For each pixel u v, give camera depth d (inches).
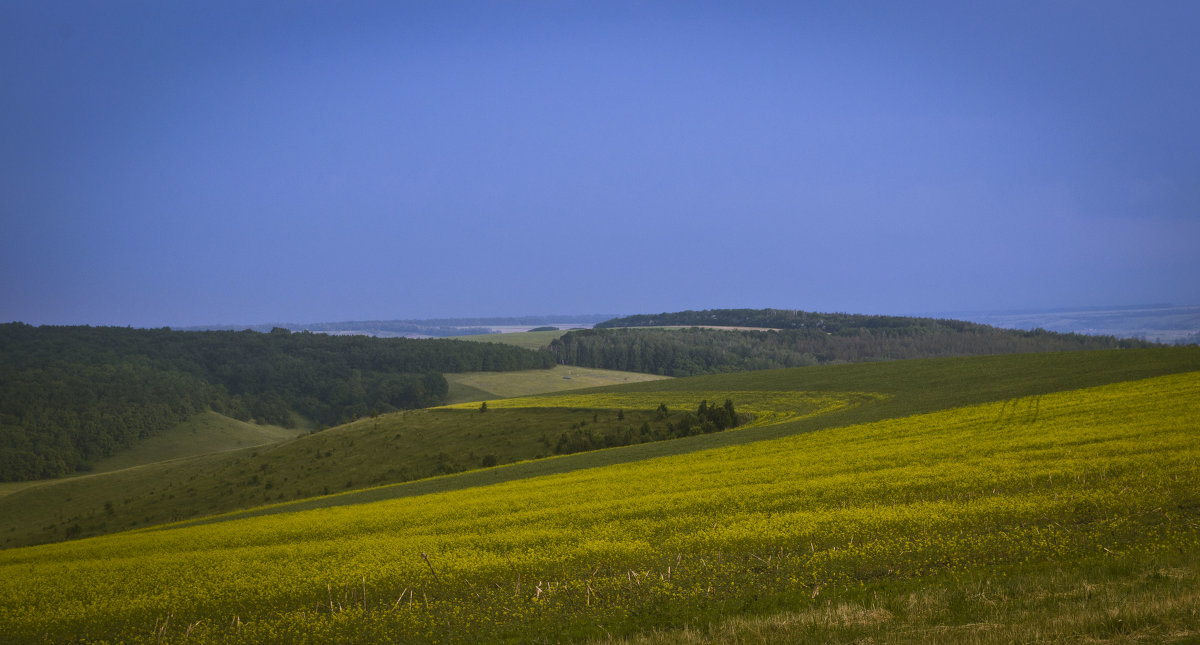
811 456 1341.0
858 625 496.1
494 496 1294.3
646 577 673.0
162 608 723.4
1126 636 422.6
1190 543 598.2
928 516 773.9
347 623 633.0
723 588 628.7
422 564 783.7
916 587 574.6
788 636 487.5
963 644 435.2
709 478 1207.6
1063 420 1407.5
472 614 624.4
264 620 665.6
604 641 531.5
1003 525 730.2
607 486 1250.0
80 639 673.0
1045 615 471.2
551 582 694.5
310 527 1122.0
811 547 703.1
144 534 1395.2
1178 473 848.3
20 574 940.6
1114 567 555.2
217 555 944.9
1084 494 789.9
